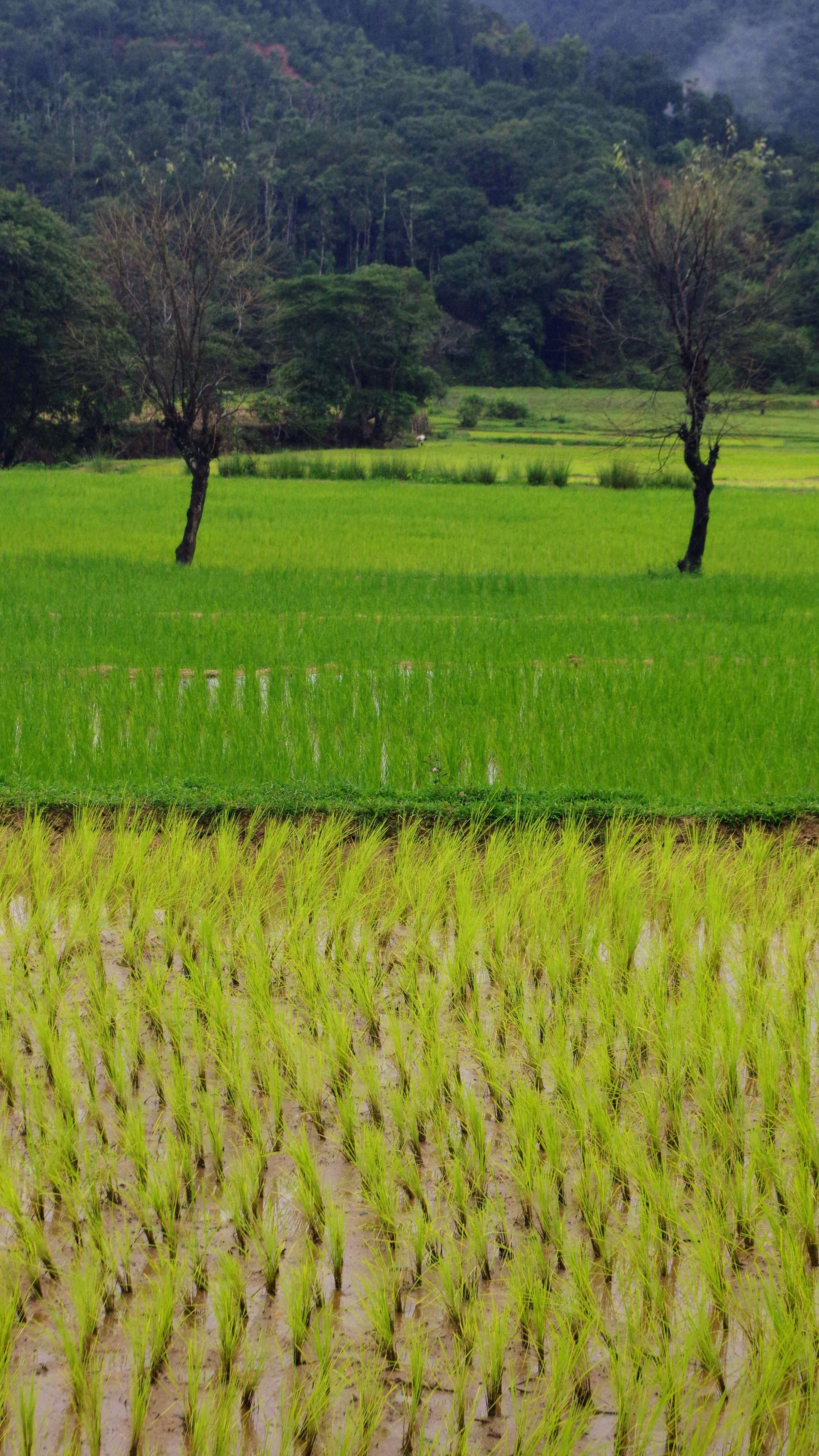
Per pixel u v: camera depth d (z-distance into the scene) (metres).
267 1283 6.80
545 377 177.88
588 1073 8.69
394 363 114.44
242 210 34.56
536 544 39.91
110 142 196.50
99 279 85.56
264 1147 7.95
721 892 11.26
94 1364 6.18
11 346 85.12
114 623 22.73
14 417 90.06
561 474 69.94
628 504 55.22
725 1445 5.89
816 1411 5.84
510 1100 8.23
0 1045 8.62
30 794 13.77
